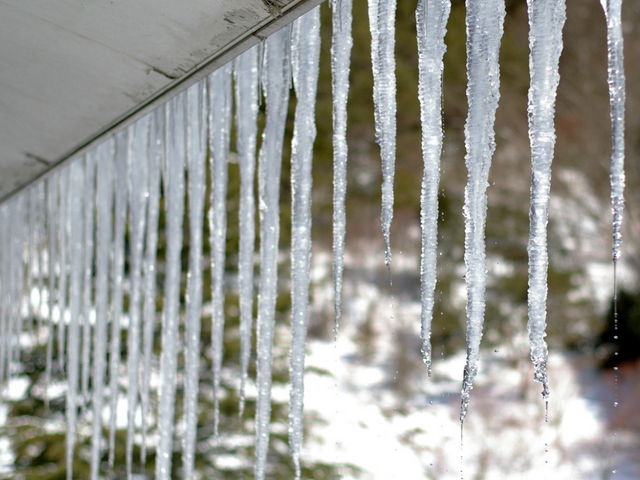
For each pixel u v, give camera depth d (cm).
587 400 918
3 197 293
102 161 284
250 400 555
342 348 1041
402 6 985
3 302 391
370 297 1162
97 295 288
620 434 838
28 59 159
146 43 137
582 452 812
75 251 309
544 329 117
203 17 123
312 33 164
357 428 627
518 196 1009
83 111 182
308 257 176
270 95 176
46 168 237
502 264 1012
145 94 162
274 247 187
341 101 155
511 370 966
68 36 143
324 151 880
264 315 191
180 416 538
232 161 574
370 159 1036
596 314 1020
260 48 180
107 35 138
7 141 219
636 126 946
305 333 178
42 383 572
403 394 878
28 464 513
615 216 108
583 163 1001
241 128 193
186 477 231
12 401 556
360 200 1076
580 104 1015
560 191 1011
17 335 371
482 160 123
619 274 1015
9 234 379
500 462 772
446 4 127
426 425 734
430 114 130
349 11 152
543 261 117
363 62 977
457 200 1004
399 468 575
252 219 198
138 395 543
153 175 238
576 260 1020
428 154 132
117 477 500
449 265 995
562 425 866
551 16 114
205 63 141
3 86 178
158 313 557
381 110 139
